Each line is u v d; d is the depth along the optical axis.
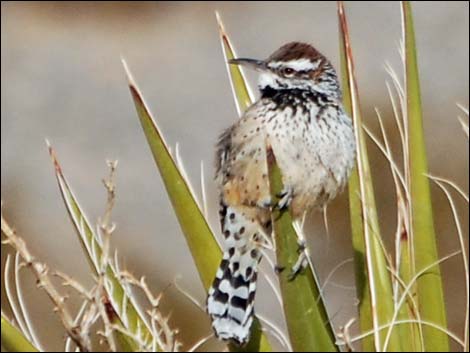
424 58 21.11
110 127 21.36
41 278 5.98
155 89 22.67
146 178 19.77
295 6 24.59
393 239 14.21
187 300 14.70
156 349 6.53
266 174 7.32
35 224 18.22
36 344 6.64
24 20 25.19
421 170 6.97
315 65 7.57
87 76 23.27
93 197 19.30
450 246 14.97
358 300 6.91
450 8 22.34
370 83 20.12
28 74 23.23
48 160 20.53
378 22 22.97
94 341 9.52
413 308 6.84
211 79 22.91
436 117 18.84
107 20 25.27
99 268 6.55
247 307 6.94
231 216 7.43
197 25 24.94
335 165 7.40
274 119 7.38
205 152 20.45
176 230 18.08
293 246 6.17
